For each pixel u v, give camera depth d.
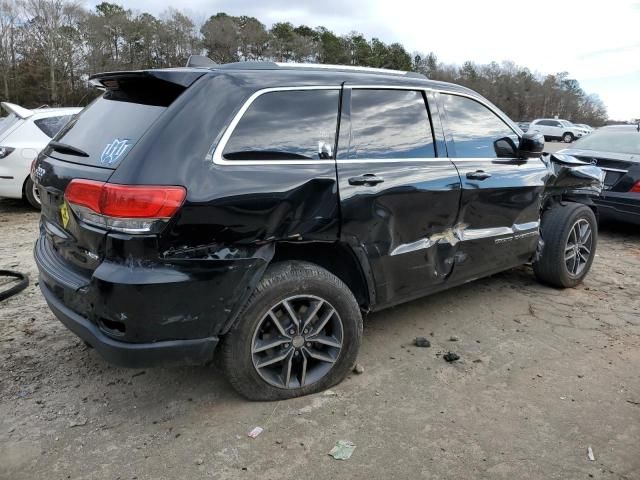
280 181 2.74
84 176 2.59
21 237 6.52
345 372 3.17
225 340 2.76
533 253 4.51
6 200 9.08
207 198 2.50
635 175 6.68
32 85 51.94
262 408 2.95
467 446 2.67
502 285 4.95
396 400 3.05
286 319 2.92
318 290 2.93
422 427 2.81
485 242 3.93
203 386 3.17
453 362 3.50
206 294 2.56
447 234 3.63
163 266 2.46
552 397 3.11
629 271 5.55
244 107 2.74
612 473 2.51
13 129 7.86
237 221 2.59
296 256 3.02
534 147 4.09
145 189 2.39
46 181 2.94
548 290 4.84
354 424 2.83
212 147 2.59
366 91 3.28
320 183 2.88
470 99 3.98
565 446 2.69
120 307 2.41
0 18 50.44
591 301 4.61
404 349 3.67
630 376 3.37
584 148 7.59
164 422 2.83
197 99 2.65
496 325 4.08
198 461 2.54
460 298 4.60
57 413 2.90
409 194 3.29
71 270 2.76
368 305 3.32
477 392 3.15
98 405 2.98
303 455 2.59
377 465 2.53
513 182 4.06
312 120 2.99
